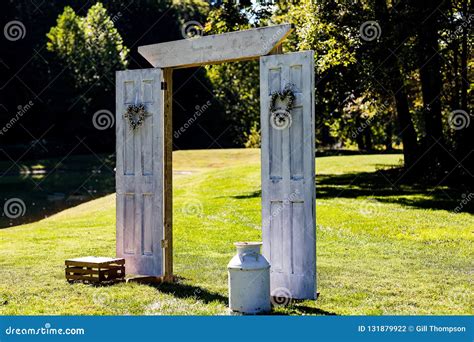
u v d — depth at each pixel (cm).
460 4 2288
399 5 2294
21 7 5481
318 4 2328
